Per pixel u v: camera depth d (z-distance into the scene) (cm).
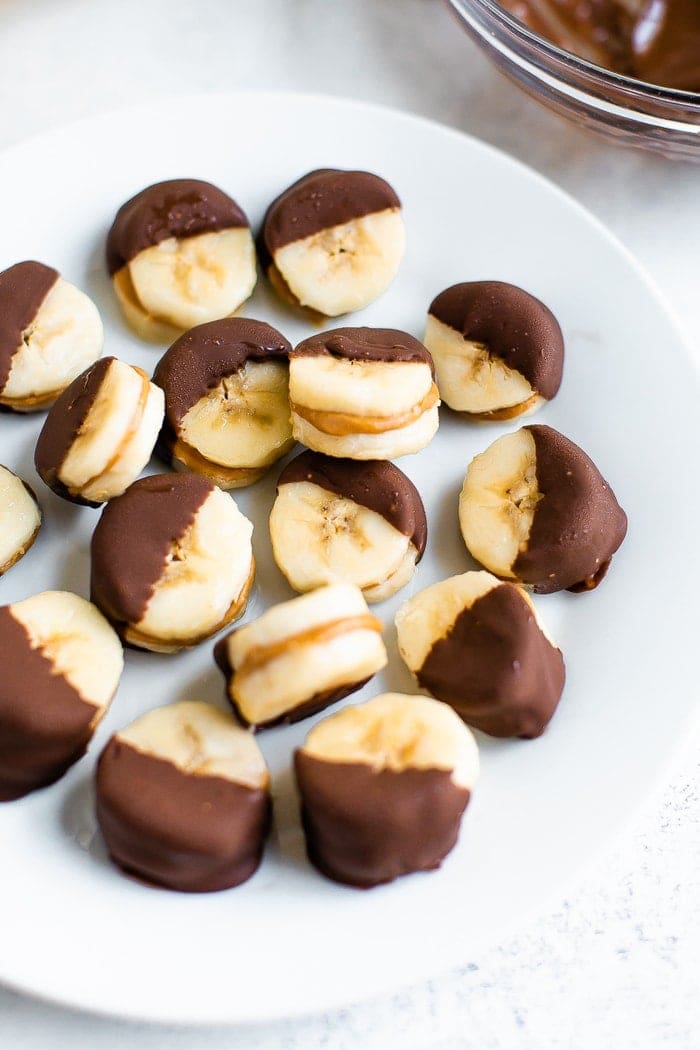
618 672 34
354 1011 33
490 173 37
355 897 32
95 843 32
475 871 32
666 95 37
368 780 31
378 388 33
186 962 31
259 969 31
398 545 34
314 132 37
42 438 34
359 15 41
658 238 40
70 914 31
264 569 35
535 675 33
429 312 36
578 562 34
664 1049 33
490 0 37
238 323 35
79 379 34
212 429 35
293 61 41
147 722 32
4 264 36
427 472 36
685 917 34
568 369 37
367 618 32
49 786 32
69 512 35
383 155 37
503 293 36
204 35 41
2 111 40
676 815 35
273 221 36
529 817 33
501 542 34
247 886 32
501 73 40
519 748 33
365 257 36
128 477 34
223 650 32
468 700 33
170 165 37
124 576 33
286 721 33
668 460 36
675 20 40
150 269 36
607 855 32
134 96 40
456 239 37
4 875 32
